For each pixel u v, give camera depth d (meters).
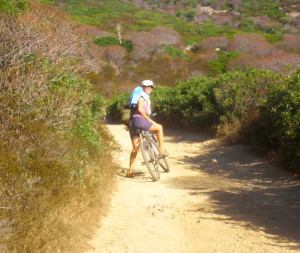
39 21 11.48
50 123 6.41
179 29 58.47
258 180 8.70
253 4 94.88
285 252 4.82
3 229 4.32
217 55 40.00
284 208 6.49
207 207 6.60
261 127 11.48
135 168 9.64
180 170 9.76
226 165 10.39
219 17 88.69
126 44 42.16
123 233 5.56
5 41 7.90
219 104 14.08
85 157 6.91
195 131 15.77
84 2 83.19
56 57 8.75
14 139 5.58
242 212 6.32
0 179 5.04
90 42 18.08
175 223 5.95
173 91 18.66
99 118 11.05
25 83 6.51
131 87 31.75
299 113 8.98
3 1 10.79
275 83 12.85
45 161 5.69
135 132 8.52
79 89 8.50
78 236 5.11
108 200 6.75
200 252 5.00
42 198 5.17
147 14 77.62
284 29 69.56
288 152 8.81
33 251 4.45
